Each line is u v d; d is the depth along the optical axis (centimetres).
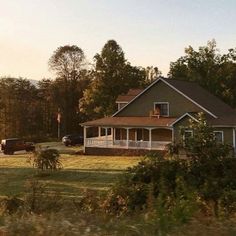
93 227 782
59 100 9694
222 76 6969
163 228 755
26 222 818
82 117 9512
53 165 3856
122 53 7769
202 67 7069
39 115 9731
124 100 5881
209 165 1527
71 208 1358
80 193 2750
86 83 9600
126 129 5478
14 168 4184
